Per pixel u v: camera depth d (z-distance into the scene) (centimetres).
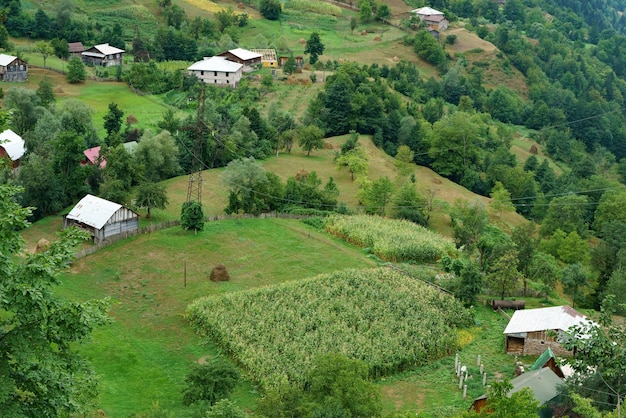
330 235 10962
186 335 7869
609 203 14800
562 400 5588
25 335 2739
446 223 12669
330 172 14125
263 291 8606
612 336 4222
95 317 2858
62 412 2942
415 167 16038
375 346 7562
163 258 9550
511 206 14312
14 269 2759
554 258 12138
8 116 3077
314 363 7031
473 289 8900
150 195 10644
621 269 10606
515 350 7819
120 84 18400
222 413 4841
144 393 6712
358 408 5334
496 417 4131
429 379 7262
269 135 14950
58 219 10675
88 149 13012
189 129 13788
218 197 12162
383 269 9600
